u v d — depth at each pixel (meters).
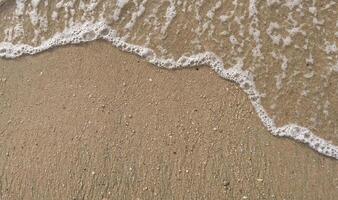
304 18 2.13
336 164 1.95
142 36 2.17
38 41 2.21
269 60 2.09
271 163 1.95
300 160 1.96
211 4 2.18
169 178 1.96
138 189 1.95
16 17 2.26
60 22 2.23
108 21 2.20
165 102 2.06
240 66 2.09
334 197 1.90
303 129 2.00
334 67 2.06
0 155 2.05
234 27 2.15
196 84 2.08
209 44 2.13
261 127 2.00
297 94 2.04
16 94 2.13
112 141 2.02
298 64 2.08
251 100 2.04
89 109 2.07
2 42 2.23
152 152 1.99
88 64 2.14
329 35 2.10
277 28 2.13
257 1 2.16
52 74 2.14
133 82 2.10
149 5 2.21
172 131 2.02
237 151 1.97
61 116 2.07
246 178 1.94
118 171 1.98
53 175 2.00
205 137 2.00
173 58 2.12
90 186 1.97
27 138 2.06
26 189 2.00
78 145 2.03
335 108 2.02
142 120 2.04
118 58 2.14
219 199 1.92
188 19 2.18
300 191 1.91
